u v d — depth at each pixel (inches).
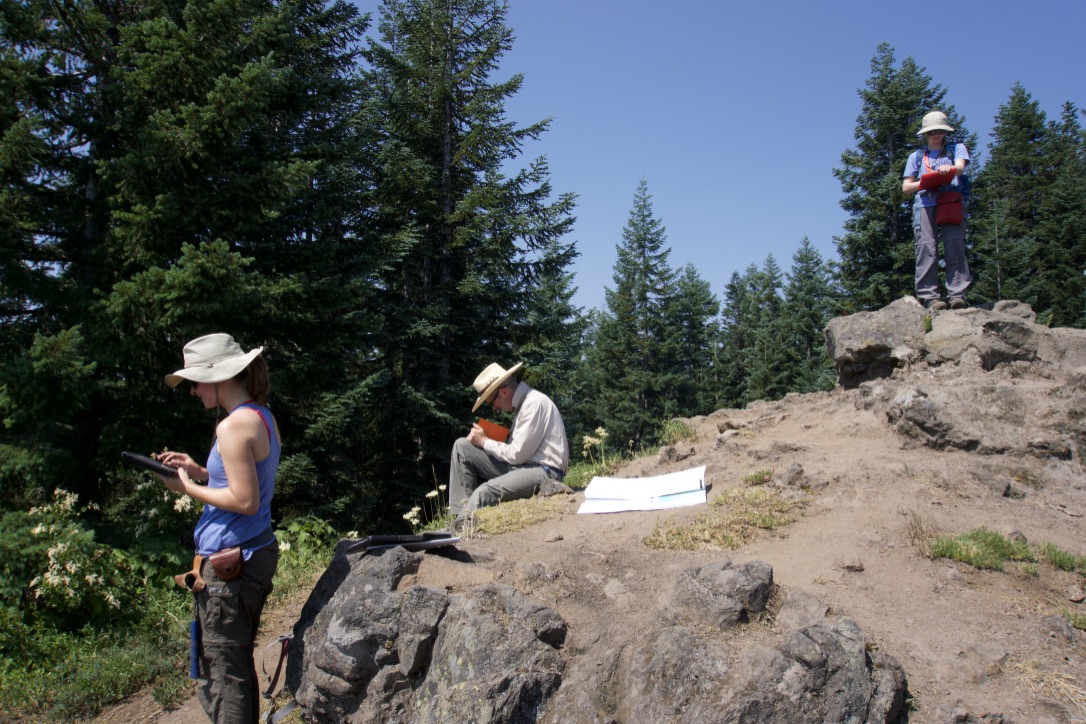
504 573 149.6
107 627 216.8
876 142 898.1
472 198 672.4
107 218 355.3
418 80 741.9
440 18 740.0
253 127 422.3
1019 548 164.1
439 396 650.8
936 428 216.4
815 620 127.6
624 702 119.0
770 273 2201.0
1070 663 131.3
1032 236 1107.3
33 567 217.6
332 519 489.1
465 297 716.0
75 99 352.2
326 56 633.0
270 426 127.4
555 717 120.1
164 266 350.9
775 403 296.7
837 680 112.1
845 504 187.5
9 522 232.2
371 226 665.0
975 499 188.5
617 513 199.9
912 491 191.2
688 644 118.6
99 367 340.5
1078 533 176.9
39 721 172.7
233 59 378.0
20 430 321.7
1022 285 952.9
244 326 371.2
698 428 295.9
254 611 128.0
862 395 261.6
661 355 1528.1
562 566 158.7
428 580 142.8
